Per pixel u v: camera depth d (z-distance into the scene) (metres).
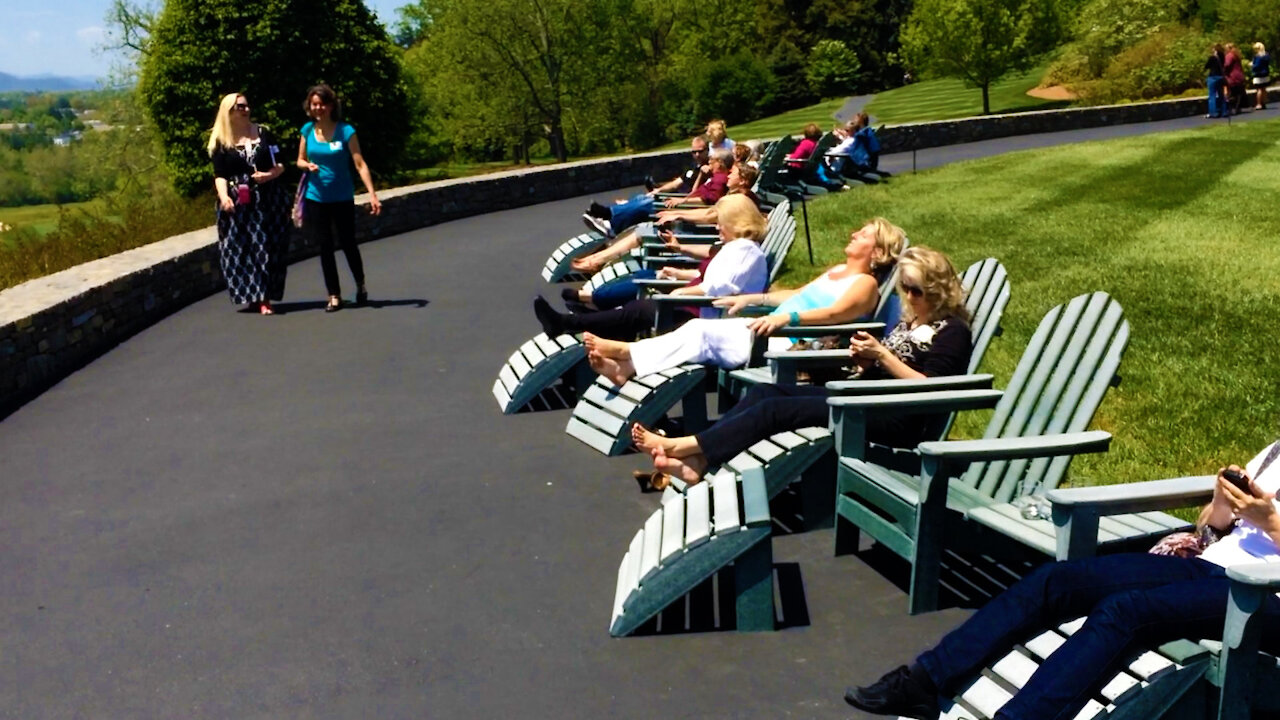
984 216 13.84
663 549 4.14
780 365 5.49
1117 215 13.06
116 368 8.50
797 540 4.94
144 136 42.09
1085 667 3.05
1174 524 3.95
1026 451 4.07
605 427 6.25
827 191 17.95
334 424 6.93
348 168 10.17
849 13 75.75
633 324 7.21
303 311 10.34
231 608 4.51
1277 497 3.42
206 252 11.45
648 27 69.12
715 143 14.62
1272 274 9.40
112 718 3.73
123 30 41.66
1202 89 33.97
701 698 3.71
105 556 5.07
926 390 4.91
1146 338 7.73
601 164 21.00
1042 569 3.36
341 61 30.22
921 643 4.02
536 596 4.52
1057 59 46.78
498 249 13.95
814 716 3.57
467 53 55.84
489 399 7.38
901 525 4.32
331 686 3.88
